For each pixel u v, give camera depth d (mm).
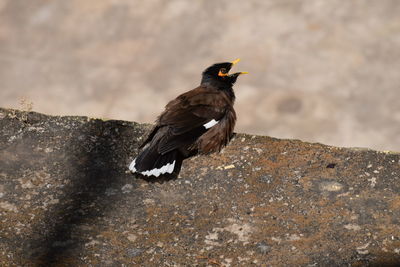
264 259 8844
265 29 24609
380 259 8734
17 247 8969
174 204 9781
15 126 11172
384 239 9047
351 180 10055
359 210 9539
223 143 10883
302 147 10750
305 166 10359
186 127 10609
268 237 9172
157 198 9883
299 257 8844
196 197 9891
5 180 10148
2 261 8742
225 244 9086
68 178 10258
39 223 9391
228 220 9469
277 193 9906
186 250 9016
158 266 8773
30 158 10594
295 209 9617
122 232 9289
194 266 8773
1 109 11445
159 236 9227
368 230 9203
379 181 10016
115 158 10688
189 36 24422
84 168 10453
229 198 9852
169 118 10648
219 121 10852
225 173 10305
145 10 26016
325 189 9922
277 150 10719
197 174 10305
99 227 9359
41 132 11102
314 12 25500
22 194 9914
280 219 9461
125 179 10258
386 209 9539
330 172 10219
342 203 9672
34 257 8828
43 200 9828
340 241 9055
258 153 10680
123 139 11062
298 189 9945
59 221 9445
